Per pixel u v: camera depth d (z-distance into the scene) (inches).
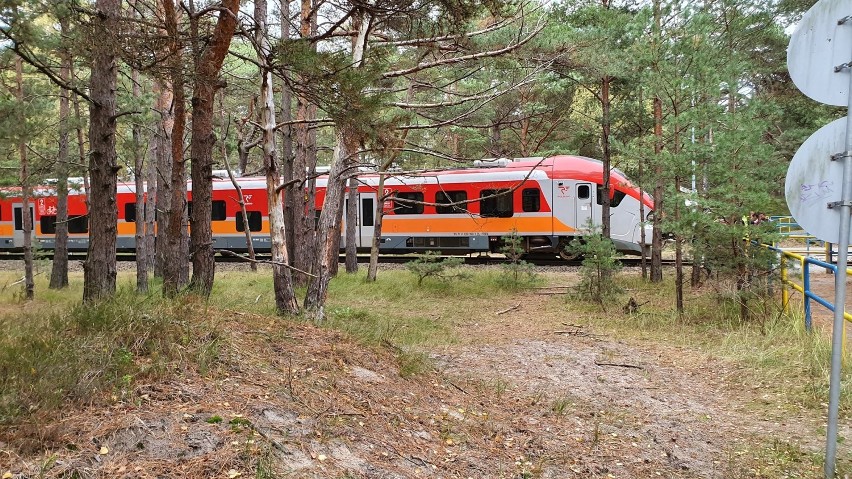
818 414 205.6
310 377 175.2
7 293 557.9
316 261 340.8
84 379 137.3
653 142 460.1
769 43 711.7
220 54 272.7
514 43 343.9
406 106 323.9
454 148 1073.5
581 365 280.4
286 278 312.5
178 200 305.7
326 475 120.4
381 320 382.3
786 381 241.0
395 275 637.9
